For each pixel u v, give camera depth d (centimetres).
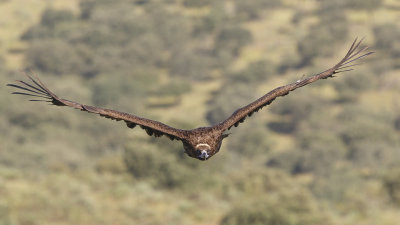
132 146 5538
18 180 4281
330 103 12456
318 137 10538
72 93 12331
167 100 13150
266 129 11725
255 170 5784
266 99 708
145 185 4638
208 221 4116
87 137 10950
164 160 5462
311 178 9575
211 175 5591
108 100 12481
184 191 5375
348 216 4409
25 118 10912
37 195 3788
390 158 9812
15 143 9988
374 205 5047
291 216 3800
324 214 3972
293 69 13938
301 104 11856
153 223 3788
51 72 14562
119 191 4297
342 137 10862
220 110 12119
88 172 4769
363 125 10862
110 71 14412
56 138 10450
